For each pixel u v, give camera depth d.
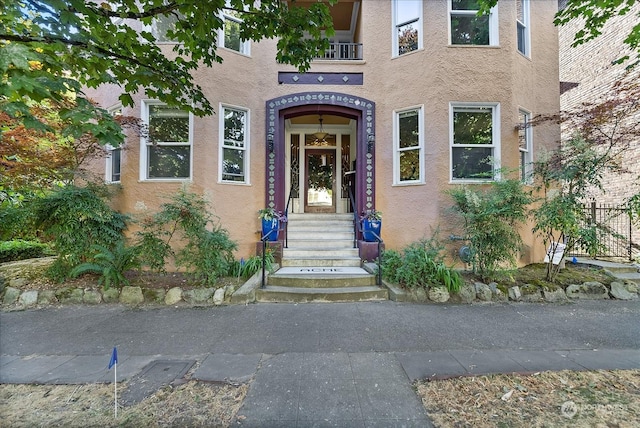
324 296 5.11
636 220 6.77
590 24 4.76
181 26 3.57
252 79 7.68
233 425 2.17
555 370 2.91
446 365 3.01
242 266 6.08
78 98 2.74
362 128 7.80
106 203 6.38
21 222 5.50
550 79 8.16
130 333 3.86
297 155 10.41
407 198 7.32
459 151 7.09
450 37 7.14
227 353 3.29
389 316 4.39
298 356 3.21
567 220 5.21
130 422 2.20
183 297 5.07
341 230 8.08
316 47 3.90
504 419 2.23
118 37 3.36
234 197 7.34
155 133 7.12
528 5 7.79
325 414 2.29
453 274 5.23
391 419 2.24
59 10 2.53
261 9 3.56
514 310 4.70
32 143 6.41
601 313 4.59
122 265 5.34
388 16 7.80
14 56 2.09
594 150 5.58
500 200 5.39
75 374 2.87
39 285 5.39
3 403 2.42
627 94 5.90
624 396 2.49
